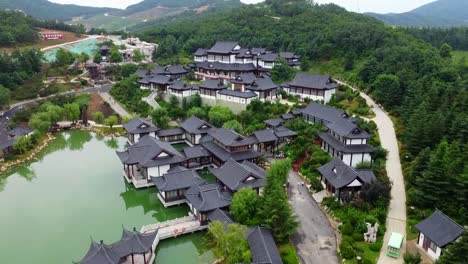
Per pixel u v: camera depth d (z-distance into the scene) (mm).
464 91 68312
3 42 150250
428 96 69062
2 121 92125
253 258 39438
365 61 104688
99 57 144000
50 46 161750
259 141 67812
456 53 137000
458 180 46000
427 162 51469
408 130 63219
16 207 57656
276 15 169000
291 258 41312
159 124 86625
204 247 47375
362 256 40812
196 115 87688
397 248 40875
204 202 49656
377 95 85000
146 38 174125
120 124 94188
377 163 58875
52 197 60844
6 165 72562
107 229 51750
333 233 46719
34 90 111750
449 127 59844
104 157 78250
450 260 35125
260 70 113938
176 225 50062
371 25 129125
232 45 122250
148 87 110812
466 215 44406
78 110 94812
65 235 50156
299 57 122062
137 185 61406
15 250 46750
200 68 121500
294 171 63500
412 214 48031
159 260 45188
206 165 68938
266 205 45594
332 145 62656
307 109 79125
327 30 129625
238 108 89750
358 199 50125
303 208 52375
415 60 95938
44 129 86500
